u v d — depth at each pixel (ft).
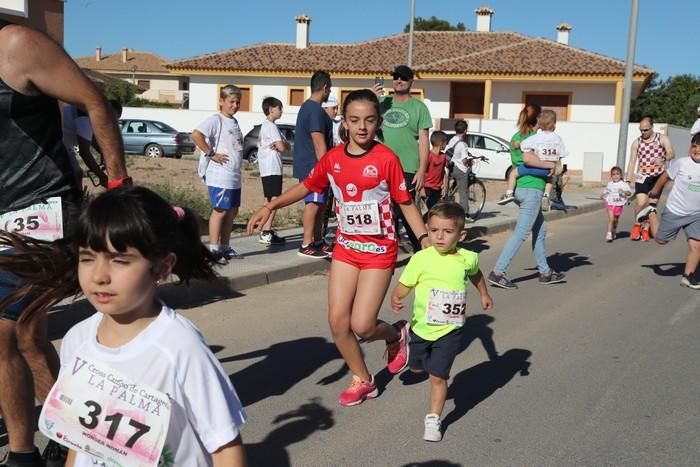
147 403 6.99
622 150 73.46
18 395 11.11
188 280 8.32
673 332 23.11
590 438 15.07
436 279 14.93
